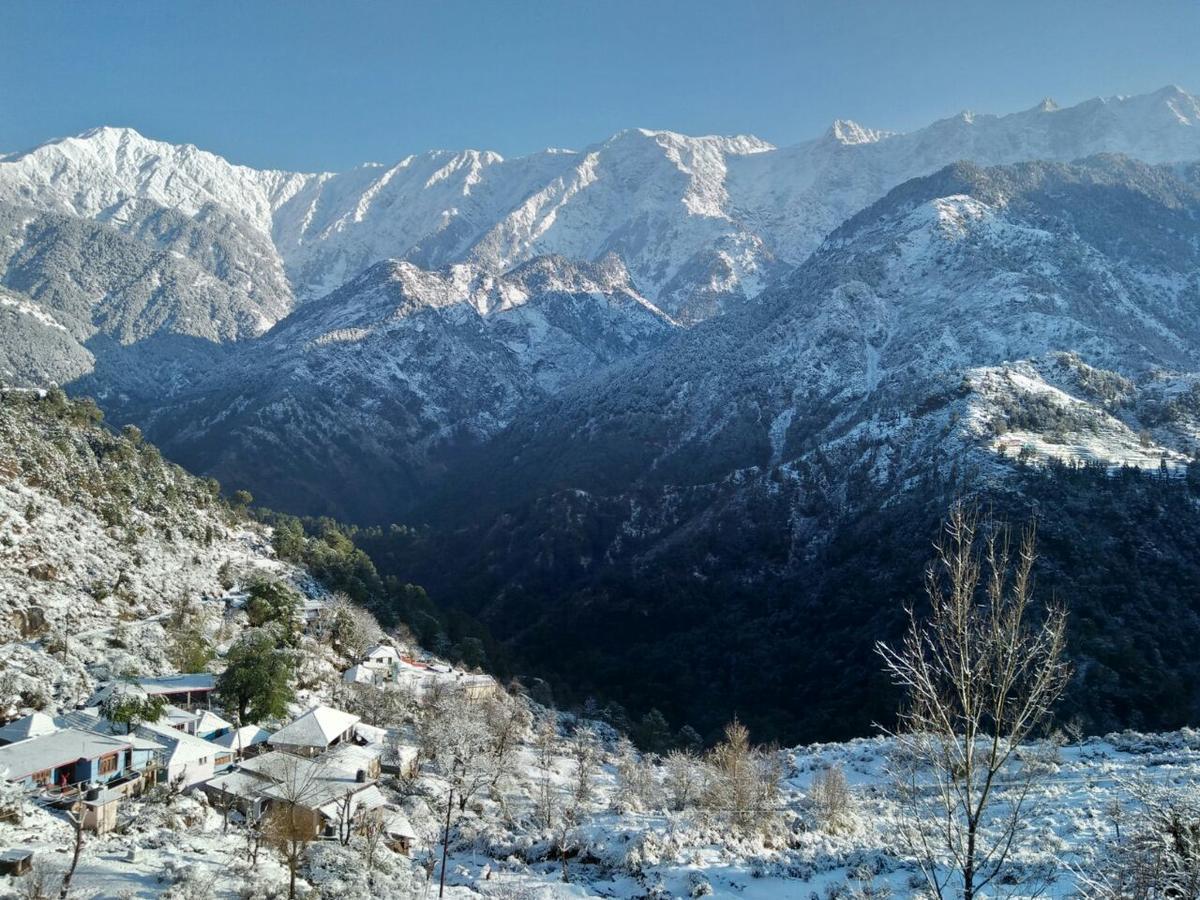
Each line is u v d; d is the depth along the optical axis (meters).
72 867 33.50
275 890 36.09
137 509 109.19
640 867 45.12
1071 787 50.06
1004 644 15.64
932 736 17.08
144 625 76.94
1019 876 32.50
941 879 34.88
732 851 47.66
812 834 50.38
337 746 58.41
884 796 60.03
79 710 54.97
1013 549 122.00
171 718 56.94
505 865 47.41
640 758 90.94
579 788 65.31
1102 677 101.88
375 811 49.38
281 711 63.59
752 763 64.69
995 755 15.12
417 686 89.69
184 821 44.22
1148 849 18.97
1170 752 63.03
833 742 98.50
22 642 65.88
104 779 46.72
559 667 147.00
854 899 35.06
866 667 123.44
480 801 59.16
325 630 95.81
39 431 106.88
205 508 134.12
